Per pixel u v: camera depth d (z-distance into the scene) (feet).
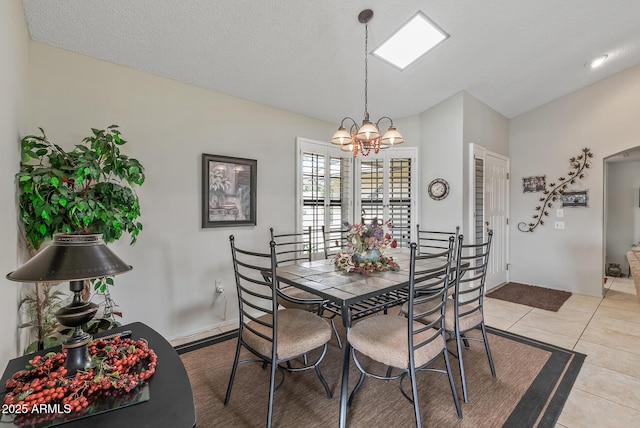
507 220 15.28
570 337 8.95
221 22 6.91
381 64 9.48
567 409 5.75
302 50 8.30
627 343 8.54
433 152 13.02
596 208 12.99
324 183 12.75
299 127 11.89
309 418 5.56
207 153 9.32
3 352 4.55
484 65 10.49
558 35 9.37
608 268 17.13
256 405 5.92
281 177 11.30
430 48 9.04
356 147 7.74
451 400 6.03
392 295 8.48
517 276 15.24
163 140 8.47
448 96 12.33
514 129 15.37
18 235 5.56
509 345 8.43
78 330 3.47
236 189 9.96
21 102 5.79
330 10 7.06
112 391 3.12
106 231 6.17
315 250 12.25
